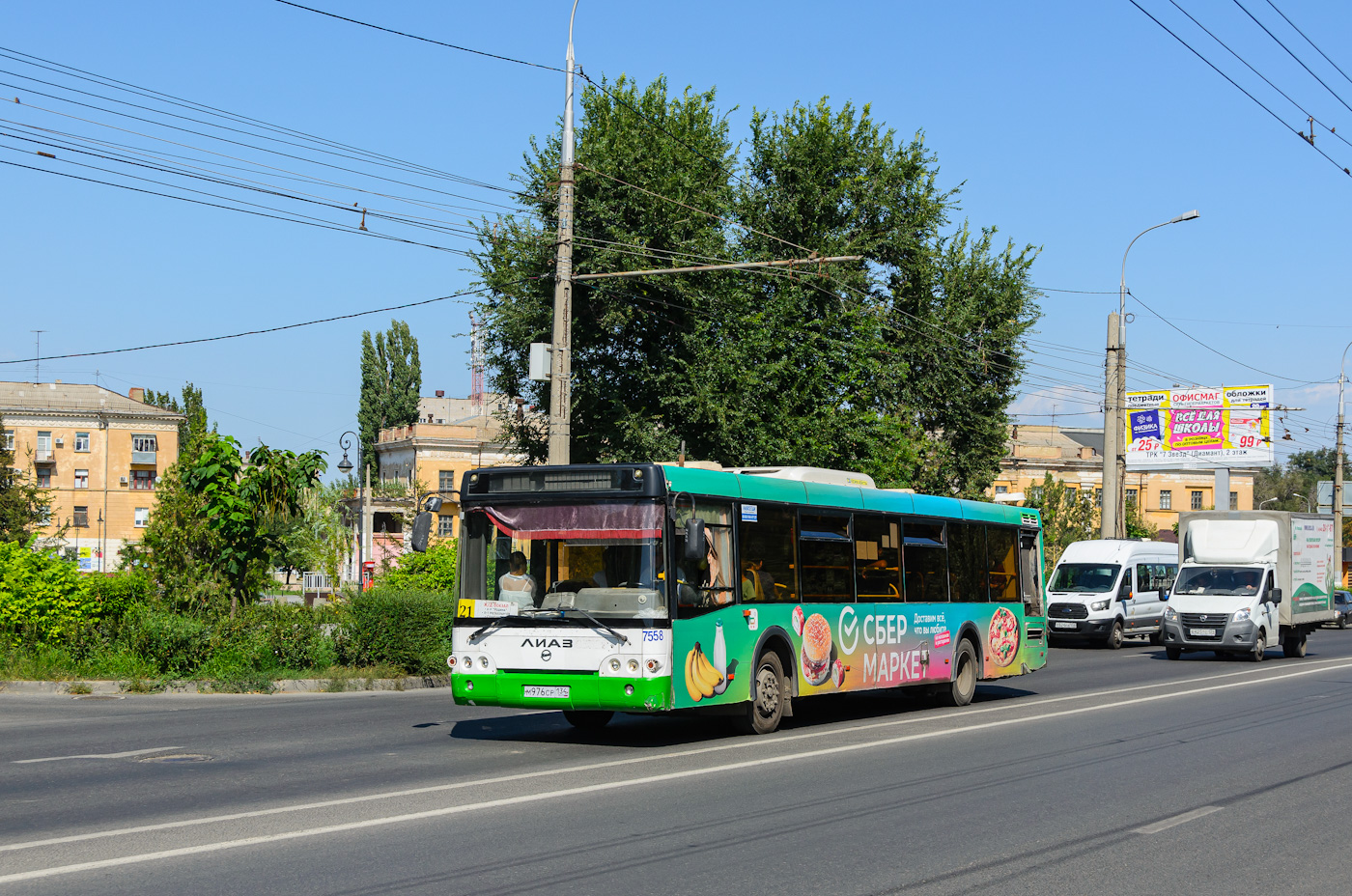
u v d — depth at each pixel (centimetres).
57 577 1980
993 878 731
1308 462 13250
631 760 1173
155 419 8900
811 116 3897
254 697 1808
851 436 3600
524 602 1277
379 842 789
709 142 3544
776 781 1056
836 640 1542
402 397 8600
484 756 1194
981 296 4303
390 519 6938
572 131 2231
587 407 3412
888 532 1689
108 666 1894
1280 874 757
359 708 1659
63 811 884
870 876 729
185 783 1012
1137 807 970
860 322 3747
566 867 732
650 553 1248
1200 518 3139
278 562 2630
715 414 3375
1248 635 2930
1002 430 4362
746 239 3809
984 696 1995
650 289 3344
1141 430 5638
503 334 3394
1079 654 3294
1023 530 2050
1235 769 1179
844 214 3944
